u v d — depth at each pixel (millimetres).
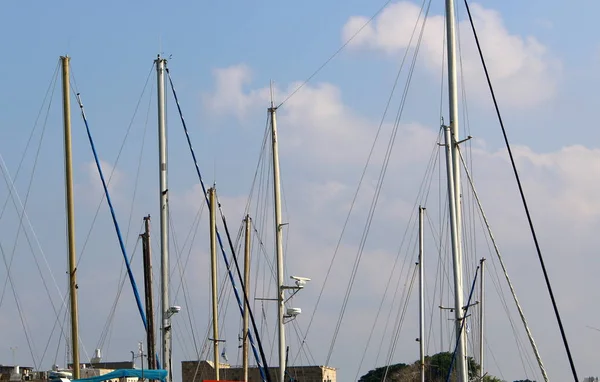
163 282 50594
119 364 68125
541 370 36688
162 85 51844
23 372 59719
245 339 60156
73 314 42906
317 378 73562
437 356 90500
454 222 42625
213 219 61000
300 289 49906
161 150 51469
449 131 42750
